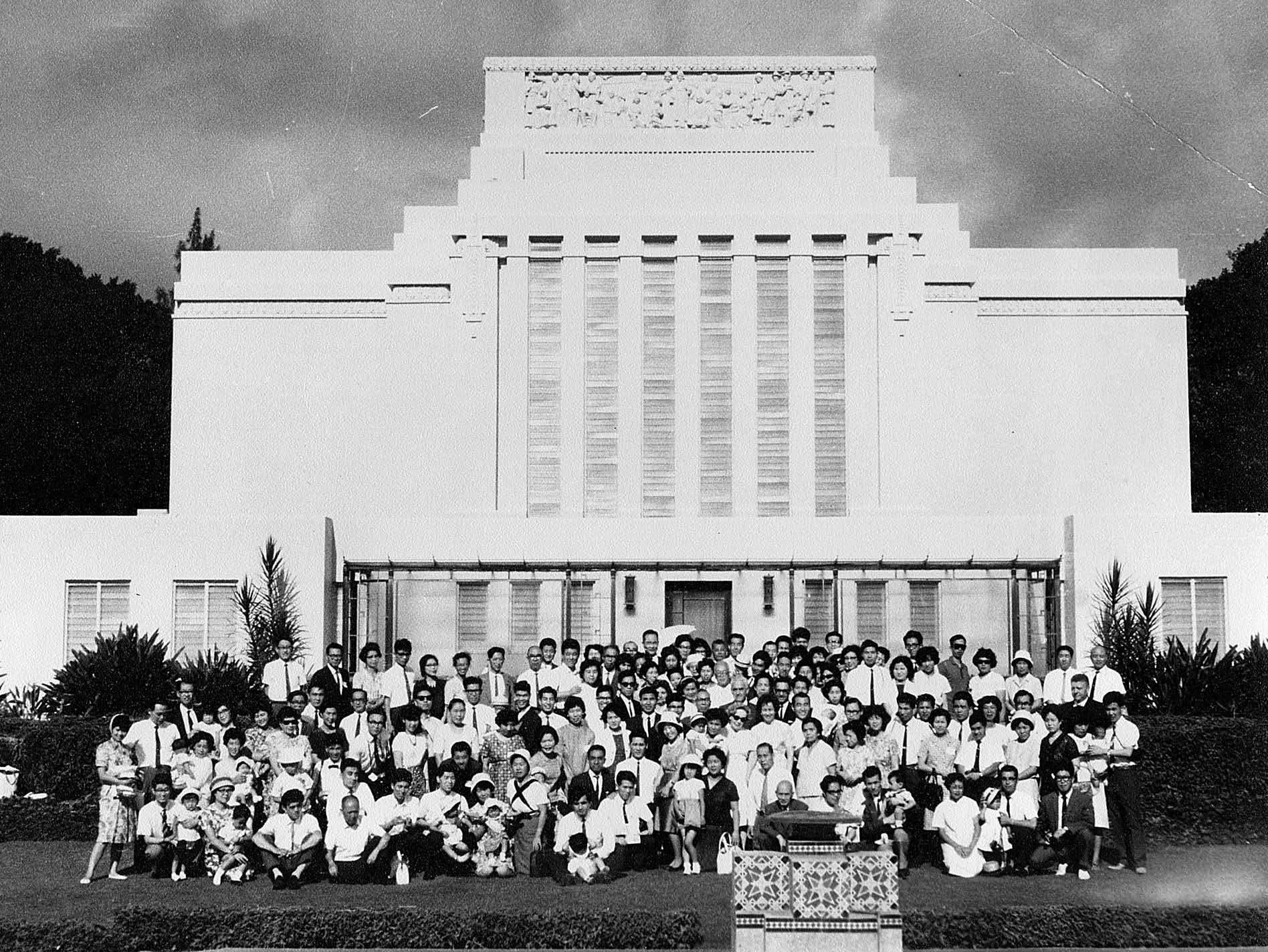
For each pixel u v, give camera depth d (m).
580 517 35.69
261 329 37.09
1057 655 24.86
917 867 20.78
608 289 36.69
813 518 33.53
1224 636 31.47
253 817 20.64
